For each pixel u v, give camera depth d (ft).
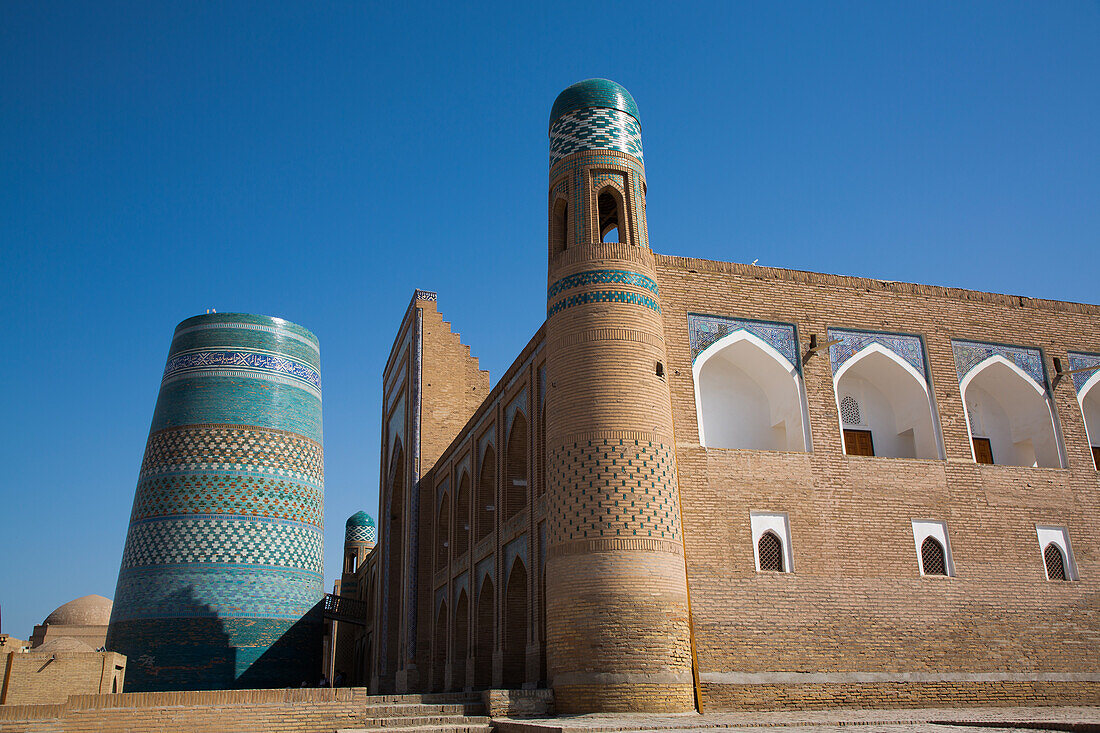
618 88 51.37
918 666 45.57
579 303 45.62
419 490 83.46
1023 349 56.24
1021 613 48.49
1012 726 29.91
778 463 47.67
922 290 55.01
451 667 70.13
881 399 54.80
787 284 52.08
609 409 43.09
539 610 51.49
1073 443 54.54
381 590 91.76
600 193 49.60
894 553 47.67
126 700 34.06
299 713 35.94
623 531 41.01
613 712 38.17
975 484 50.85
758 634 43.80
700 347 48.98
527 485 55.36
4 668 60.18
